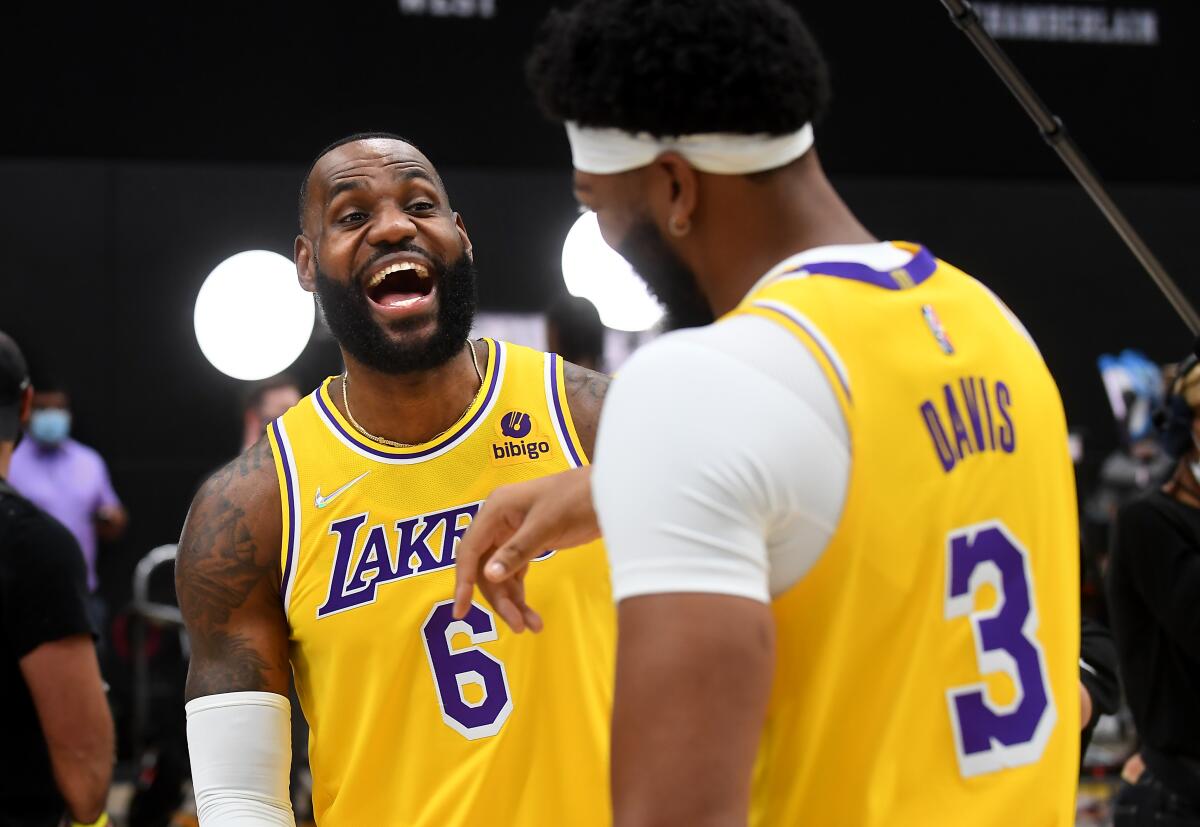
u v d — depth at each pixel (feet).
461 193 48.39
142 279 48.03
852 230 9.45
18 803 18.47
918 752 8.64
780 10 8.92
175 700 45.32
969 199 50.11
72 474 46.42
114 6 33.81
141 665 45.14
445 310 14.84
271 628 14.89
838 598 8.49
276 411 40.81
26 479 45.98
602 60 8.75
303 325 47.83
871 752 8.59
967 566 8.83
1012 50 36.81
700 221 9.16
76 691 18.62
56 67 33.71
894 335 8.85
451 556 14.71
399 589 14.61
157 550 47.96
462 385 15.24
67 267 47.78
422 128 35.24
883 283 9.05
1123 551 20.77
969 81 36.88
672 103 8.65
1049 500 9.39
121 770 45.98
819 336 8.54
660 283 9.50
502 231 48.62
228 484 15.10
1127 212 50.29
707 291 9.39
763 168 8.97
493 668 14.48
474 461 15.03
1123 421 49.96
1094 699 15.61
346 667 14.56
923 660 8.66
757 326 8.52
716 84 8.61
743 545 8.14
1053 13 36.83
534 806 14.37
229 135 34.47
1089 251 50.55
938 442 8.78
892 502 8.54
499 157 35.60
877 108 36.63
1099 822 38.47
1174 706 20.44
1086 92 37.04
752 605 8.12
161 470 48.49
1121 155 37.22
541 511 10.35
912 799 8.60
